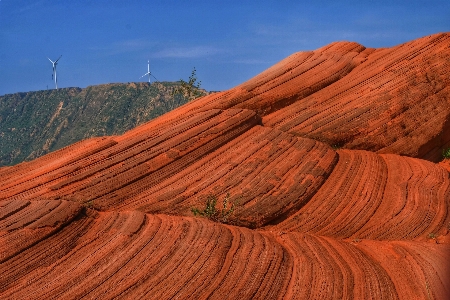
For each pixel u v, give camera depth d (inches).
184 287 400.5
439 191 708.7
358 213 645.3
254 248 467.2
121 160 654.5
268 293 413.7
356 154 800.9
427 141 893.2
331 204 658.2
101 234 467.8
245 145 730.8
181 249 445.4
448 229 618.8
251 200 623.5
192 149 697.0
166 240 457.7
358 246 545.3
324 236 580.7
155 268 417.7
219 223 531.8
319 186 686.5
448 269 481.1
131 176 632.4
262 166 687.1
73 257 431.2
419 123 895.1
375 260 503.2
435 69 959.0
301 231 607.2
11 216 470.0
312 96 920.3
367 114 873.5
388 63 979.3
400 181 725.3
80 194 592.1
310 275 442.3
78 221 478.9
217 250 449.4
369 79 946.7
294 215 636.1
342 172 727.1
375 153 824.9
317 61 997.8
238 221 591.2
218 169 673.0
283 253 473.1
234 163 684.7
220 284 410.3
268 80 919.7
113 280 400.5
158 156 671.8
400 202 661.9
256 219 603.2
